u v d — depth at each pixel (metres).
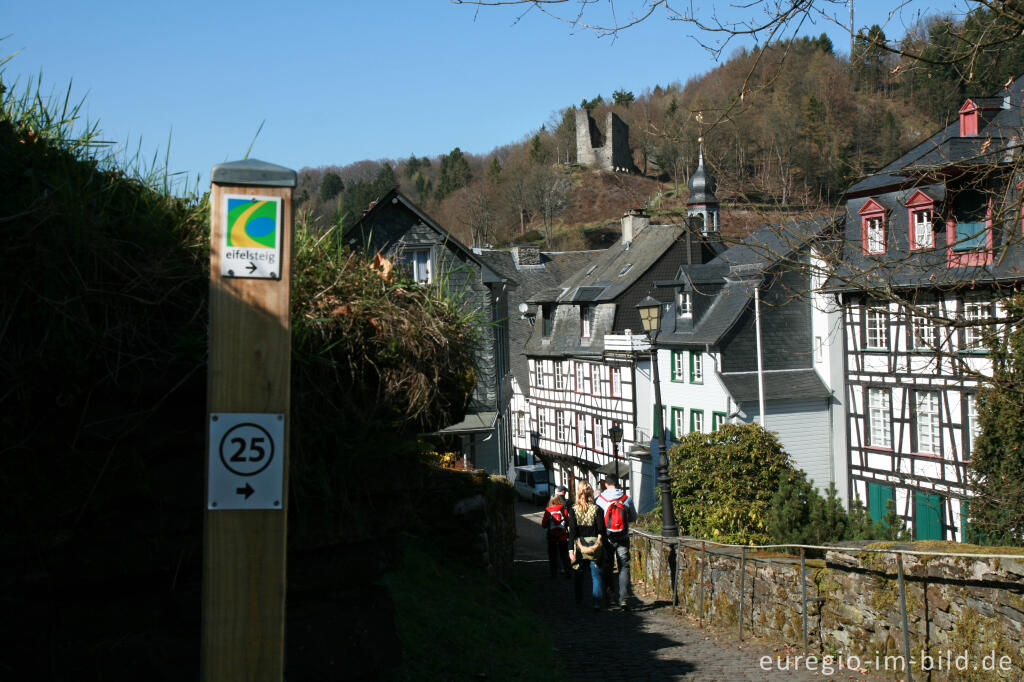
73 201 2.89
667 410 30.31
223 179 2.32
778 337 26.03
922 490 21.58
